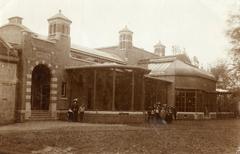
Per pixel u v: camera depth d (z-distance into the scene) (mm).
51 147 13516
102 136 17391
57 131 19453
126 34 52375
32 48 29000
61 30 32562
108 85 32906
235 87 26547
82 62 35250
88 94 32656
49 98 31188
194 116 42875
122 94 33125
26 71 28312
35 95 32062
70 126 23469
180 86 43500
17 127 22188
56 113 31078
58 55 31891
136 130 21516
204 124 29891
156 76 44812
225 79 27047
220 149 13000
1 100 26188
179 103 43406
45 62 30281
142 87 32375
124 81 33125
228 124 29656
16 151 12477
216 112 47875
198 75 43938
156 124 28172
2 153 12133
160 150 12938
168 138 17047
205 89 45625
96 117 29797
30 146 13680
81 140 15578
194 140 16234
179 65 44688
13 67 27531
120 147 13633
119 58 50750
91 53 41938
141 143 14961
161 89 42625
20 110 27750
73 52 39188
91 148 13297
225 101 50094
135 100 33188
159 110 29672
